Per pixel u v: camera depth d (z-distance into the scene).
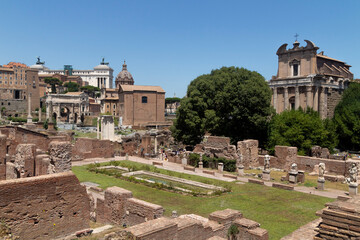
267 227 23.08
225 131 61.28
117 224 20.84
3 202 14.88
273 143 57.28
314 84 87.50
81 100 173.00
